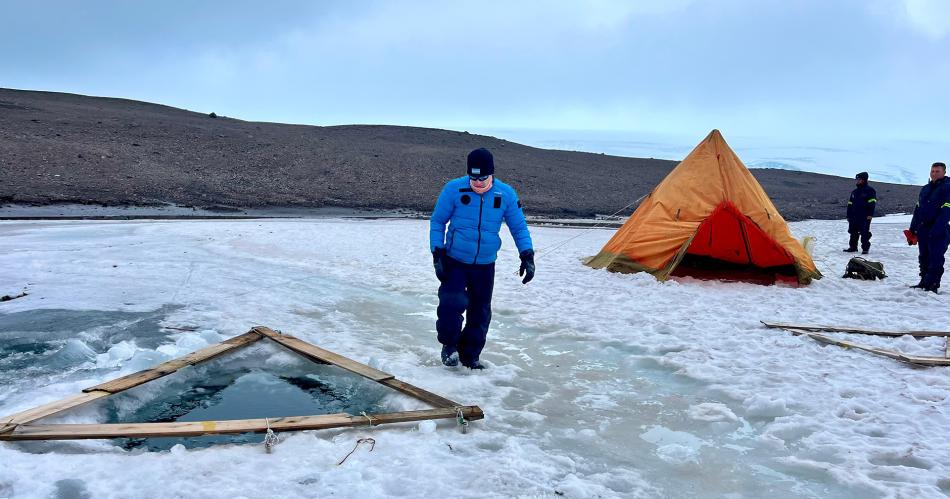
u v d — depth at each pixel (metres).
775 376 5.32
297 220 19.58
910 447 3.99
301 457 3.60
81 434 3.66
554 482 3.49
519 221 5.32
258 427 3.86
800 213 27.64
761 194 10.28
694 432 4.32
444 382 4.96
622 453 3.96
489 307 5.39
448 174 30.05
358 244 13.49
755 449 4.07
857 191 14.67
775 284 9.89
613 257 10.29
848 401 4.80
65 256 10.59
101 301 7.46
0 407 4.21
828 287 9.64
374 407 4.49
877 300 8.81
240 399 4.60
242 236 14.11
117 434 3.69
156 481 3.28
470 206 5.15
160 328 6.38
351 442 3.84
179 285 8.52
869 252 15.06
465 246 5.20
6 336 5.95
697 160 10.39
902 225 23.59
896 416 4.51
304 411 4.41
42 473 3.29
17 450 3.55
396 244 13.72
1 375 4.92
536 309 7.71
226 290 8.30
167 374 4.73
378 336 6.38
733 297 8.64
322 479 3.35
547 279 9.66
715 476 3.69
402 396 4.54
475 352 5.36
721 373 5.40
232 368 5.23
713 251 11.07
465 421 4.14
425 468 3.51
